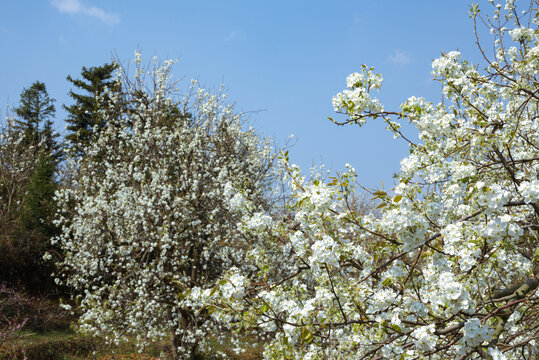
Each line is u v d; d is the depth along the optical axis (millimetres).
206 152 12594
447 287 2426
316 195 3004
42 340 11359
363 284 3098
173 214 10992
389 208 2750
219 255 10953
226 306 3180
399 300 2996
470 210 2982
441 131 3521
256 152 13945
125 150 12727
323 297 2984
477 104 4066
